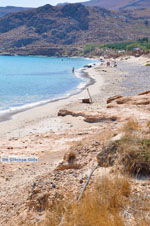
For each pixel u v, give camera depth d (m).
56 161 11.12
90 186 6.56
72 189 6.62
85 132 16.47
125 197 5.82
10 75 68.50
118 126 15.59
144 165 6.75
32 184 7.24
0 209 7.04
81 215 5.25
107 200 5.63
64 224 5.21
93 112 20.14
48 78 61.16
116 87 41.19
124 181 6.19
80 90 41.22
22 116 23.95
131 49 190.62
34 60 169.88
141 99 22.92
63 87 45.44
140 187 6.16
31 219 6.06
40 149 13.92
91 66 97.38
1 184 9.18
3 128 19.80
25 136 16.92
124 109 20.30
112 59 154.38
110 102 25.19
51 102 31.20
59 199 6.30
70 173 7.66
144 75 58.94
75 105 27.38
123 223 4.93
